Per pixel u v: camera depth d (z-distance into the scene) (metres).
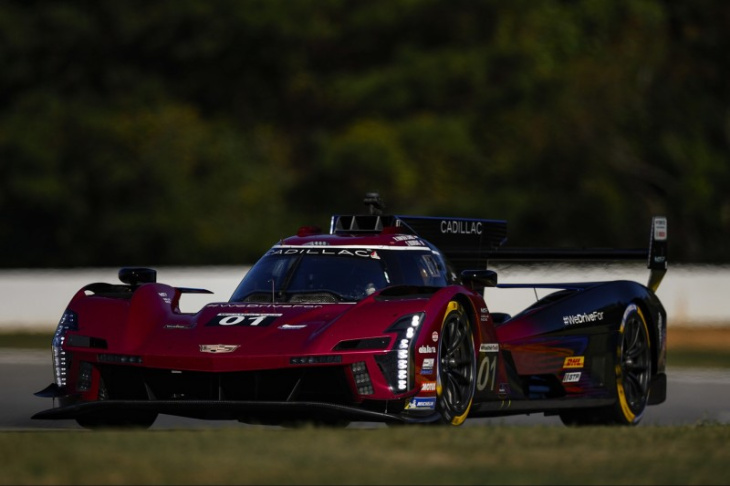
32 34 161.62
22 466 16.61
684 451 19.80
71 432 21.55
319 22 171.50
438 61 158.75
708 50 159.75
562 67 154.88
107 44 163.38
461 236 34.19
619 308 32.38
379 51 170.38
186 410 24.53
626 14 164.75
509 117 149.12
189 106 153.38
